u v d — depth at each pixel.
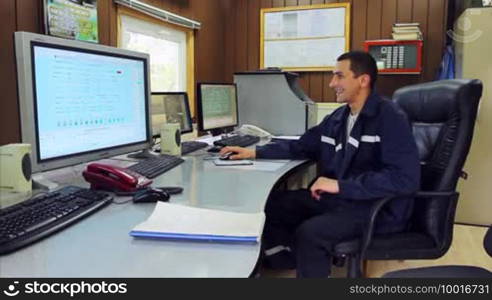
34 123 1.16
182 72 3.60
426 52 3.58
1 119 1.97
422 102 1.90
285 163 1.94
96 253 0.79
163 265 0.74
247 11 4.09
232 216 0.98
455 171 1.67
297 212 2.07
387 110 1.71
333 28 3.82
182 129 2.41
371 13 3.71
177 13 3.36
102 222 0.98
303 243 1.59
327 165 1.93
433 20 3.55
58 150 1.25
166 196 1.18
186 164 1.85
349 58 1.80
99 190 1.25
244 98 3.15
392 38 3.58
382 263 2.63
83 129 1.36
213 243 0.85
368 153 1.75
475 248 2.85
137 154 1.94
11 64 2.00
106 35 2.62
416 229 1.73
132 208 1.11
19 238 0.82
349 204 1.72
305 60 3.93
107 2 2.62
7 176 1.16
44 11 2.13
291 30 3.96
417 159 1.62
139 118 1.71
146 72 1.75
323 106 3.78
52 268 0.72
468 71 3.21
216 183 1.44
